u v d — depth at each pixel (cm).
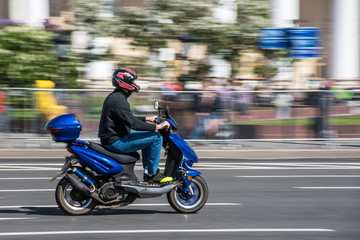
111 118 810
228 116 1588
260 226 763
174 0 2102
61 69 2019
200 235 712
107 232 723
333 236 714
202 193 848
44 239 686
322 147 1609
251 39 2095
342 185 1083
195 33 2088
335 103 1609
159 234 716
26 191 1000
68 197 843
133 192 813
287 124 1605
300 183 1101
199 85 2094
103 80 2041
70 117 808
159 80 2083
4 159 1406
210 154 1521
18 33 1959
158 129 820
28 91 1533
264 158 1466
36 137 1539
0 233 712
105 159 802
